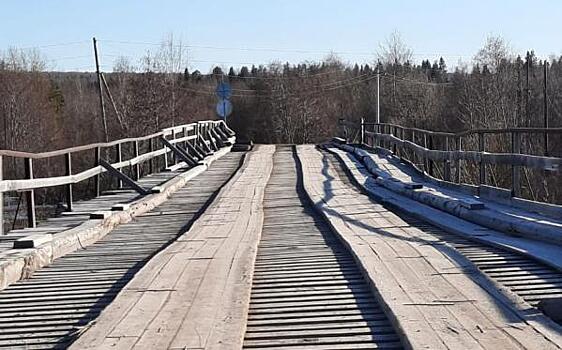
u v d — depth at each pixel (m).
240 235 9.26
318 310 5.66
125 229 10.92
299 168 21.44
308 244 8.73
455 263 6.84
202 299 5.85
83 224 10.12
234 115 71.25
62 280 7.32
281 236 9.47
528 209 9.79
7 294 6.77
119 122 43.12
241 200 13.54
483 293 5.67
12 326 5.74
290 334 5.05
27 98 52.12
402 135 23.27
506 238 8.25
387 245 7.93
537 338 4.49
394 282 6.09
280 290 6.35
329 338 4.93
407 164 19.19
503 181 23.06
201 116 62.22
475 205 10.01
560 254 7.14
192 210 12.97
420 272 6.46
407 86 66.62
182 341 4.77
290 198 14.24
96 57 41.03
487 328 4.73
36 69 63.53
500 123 42.06
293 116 70.31
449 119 54.97
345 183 16.91
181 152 21.33
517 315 5.04
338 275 6.86
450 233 9.12
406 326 4.80
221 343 4.71
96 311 6.11
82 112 60.28
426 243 8.06
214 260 7.48
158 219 11.95
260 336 5.02
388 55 74.75
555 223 8.34
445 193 12.51
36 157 10.12
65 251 8.79
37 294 6.75
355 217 10.57
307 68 85.62
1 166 9.11
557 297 5.38
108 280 7.24
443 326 4.79
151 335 4.91
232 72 95.38
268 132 71.06
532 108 46.38
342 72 85.50
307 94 72.38
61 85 81.94
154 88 47.56
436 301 5.44
